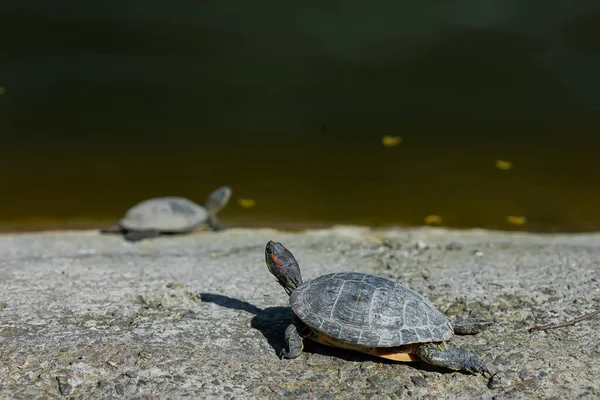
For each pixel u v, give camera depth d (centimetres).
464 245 678
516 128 1198
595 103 1297
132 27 1650
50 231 831
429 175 1023
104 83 1371
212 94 1328
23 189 976
